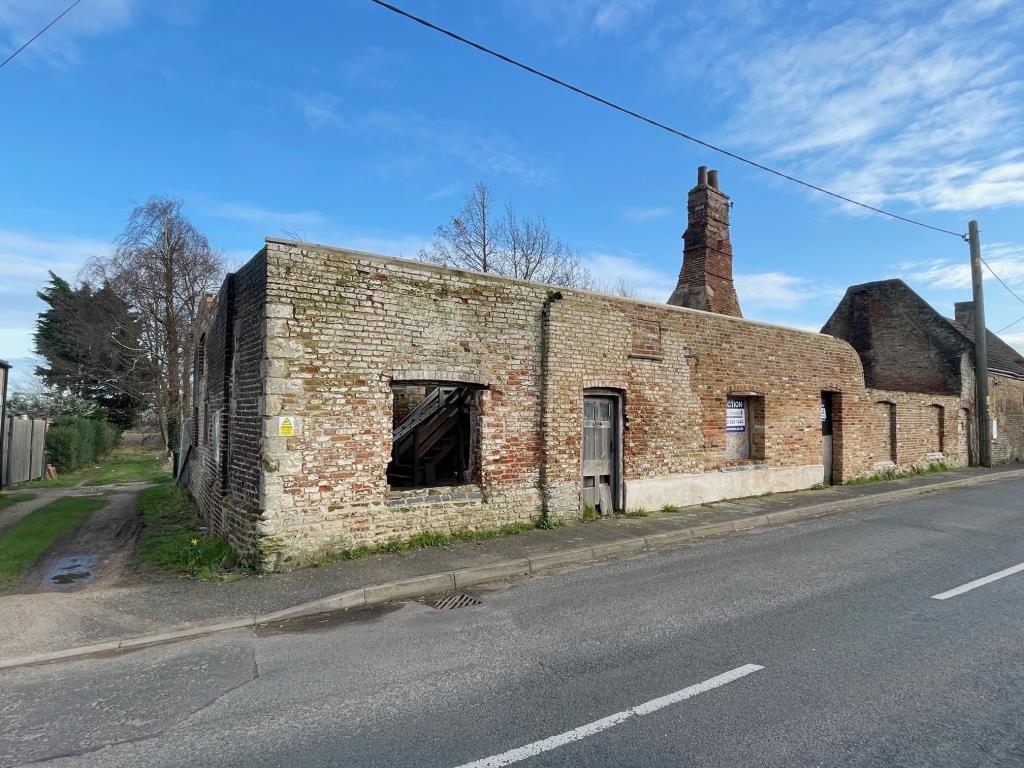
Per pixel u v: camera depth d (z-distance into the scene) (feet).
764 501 42.04
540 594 21.88
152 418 131.75
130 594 21.08
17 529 35.96
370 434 26.32
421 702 13.33
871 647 16.14
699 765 10.62
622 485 36.27
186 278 101.81
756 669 14.76
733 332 43.19
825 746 11.23
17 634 17.31
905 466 60.23
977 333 67.92
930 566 24.94
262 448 23.99
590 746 11.34
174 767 10.87
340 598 20.58
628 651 16.12
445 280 28.81
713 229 57.00
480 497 30.07
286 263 24.40
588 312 34.40
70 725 12.46
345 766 10.80
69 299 121.29
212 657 16.17
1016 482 57.72
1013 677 14.23
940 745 11.26
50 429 81.97
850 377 53.67
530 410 31.96
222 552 26.30
